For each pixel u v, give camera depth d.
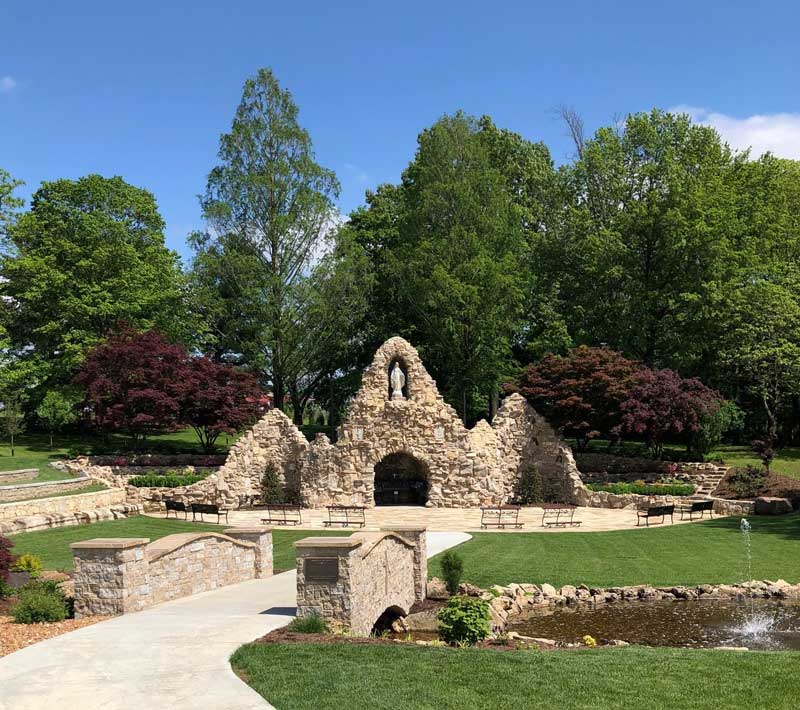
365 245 67.81
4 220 54.72
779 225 58.75
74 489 42.38
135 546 18.88
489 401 66.56
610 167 61.19
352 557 17.33
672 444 60.72
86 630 16.61
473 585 25.52
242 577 23.52
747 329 51.09
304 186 59.16
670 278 56.16
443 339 58.59
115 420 47.84
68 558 28.50
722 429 48.84
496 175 59.75
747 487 42.84
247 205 58.53
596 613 24.14
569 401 46.81
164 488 44.78
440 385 64.50
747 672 14.16
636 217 56.06
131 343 49.62
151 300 57.75
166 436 66.06
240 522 39.00
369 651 15.02
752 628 22.31
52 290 55.62
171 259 62.75
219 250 58.81
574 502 45.62
